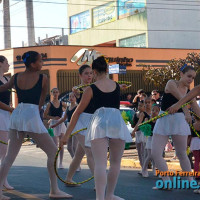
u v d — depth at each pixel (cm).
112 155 577
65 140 596
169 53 3519
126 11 4122
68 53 3247
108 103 564
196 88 635
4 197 689
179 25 4066
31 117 644
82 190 784
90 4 4491
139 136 1028
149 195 732
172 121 732
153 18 3944
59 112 1140
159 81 3106
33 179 934
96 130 552
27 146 1891
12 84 671
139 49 3438
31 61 648
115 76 3338
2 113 755
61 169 1130
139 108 1037
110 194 586
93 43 4488
